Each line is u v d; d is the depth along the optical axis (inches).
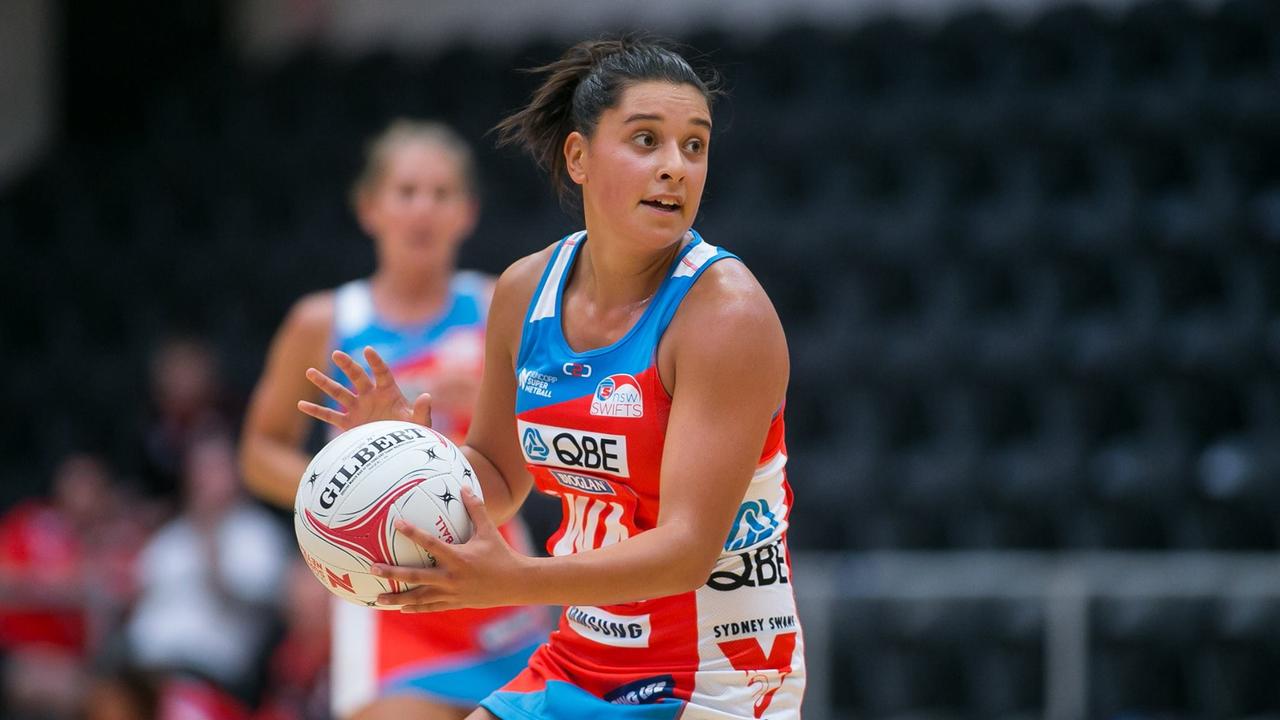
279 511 1098.1
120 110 1712.6
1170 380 1144.8
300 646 840.3
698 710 358.9
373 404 384.8
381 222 595.2
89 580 877.8
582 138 362.3
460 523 343.0
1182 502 1066.7
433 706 542.3
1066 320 1214.3
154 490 1135.0
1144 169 1302.9
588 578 323.9
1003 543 1077.8
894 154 1378.0
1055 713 835.4
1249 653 844.0
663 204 349.4
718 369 343.6
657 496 362.0
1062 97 1379.2
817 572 928.3
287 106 1640.0
